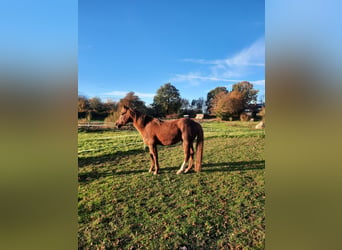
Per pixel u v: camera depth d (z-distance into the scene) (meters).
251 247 2.54
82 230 2.79
